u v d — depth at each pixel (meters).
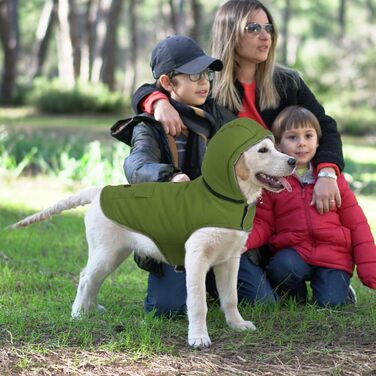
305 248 6.93
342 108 34.09
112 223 6.09
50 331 6.01
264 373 5.28
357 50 38.03
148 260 6.43
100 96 35.88
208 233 5.68
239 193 5.69
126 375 5.23
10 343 5.75
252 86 7.28
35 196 13.55
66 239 10.17
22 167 15.44
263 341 5.87
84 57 42.16
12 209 12.16
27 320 6.25
